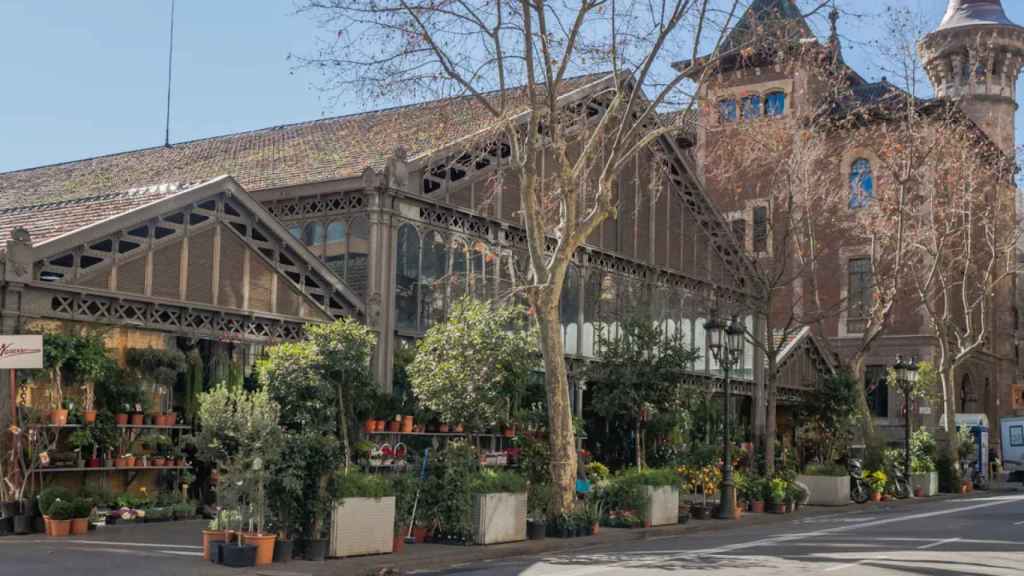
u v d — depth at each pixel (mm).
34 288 18797
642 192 34875
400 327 25484
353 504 16281
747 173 41406
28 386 18797
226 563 14617
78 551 15641
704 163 40906
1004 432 50750
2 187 35375
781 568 14781
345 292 24312
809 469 32781
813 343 44281
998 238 45469
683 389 29172
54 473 19484
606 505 23062
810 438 37688
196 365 21594
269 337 23078
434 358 23094
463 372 22484
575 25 20000
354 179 25219
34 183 35062
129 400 20469
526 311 24562
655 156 31547
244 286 22578
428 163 26281
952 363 43250
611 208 21078
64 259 19531
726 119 37938
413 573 15297
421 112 22609
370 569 15180
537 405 23953
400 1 19672
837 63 37156
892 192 40562
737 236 40156
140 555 15344
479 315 23172
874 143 43062
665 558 16547
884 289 39156
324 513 15922
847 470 33812
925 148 38750
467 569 15641
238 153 32250
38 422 18797
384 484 16953
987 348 60656
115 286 20156
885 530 22188
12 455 18031
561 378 20938
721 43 21781
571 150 30625
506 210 29156
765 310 32688
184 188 21656
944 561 15602
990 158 45219
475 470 19562
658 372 27516
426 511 18688
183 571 13867
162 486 21469
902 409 53156
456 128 27500
